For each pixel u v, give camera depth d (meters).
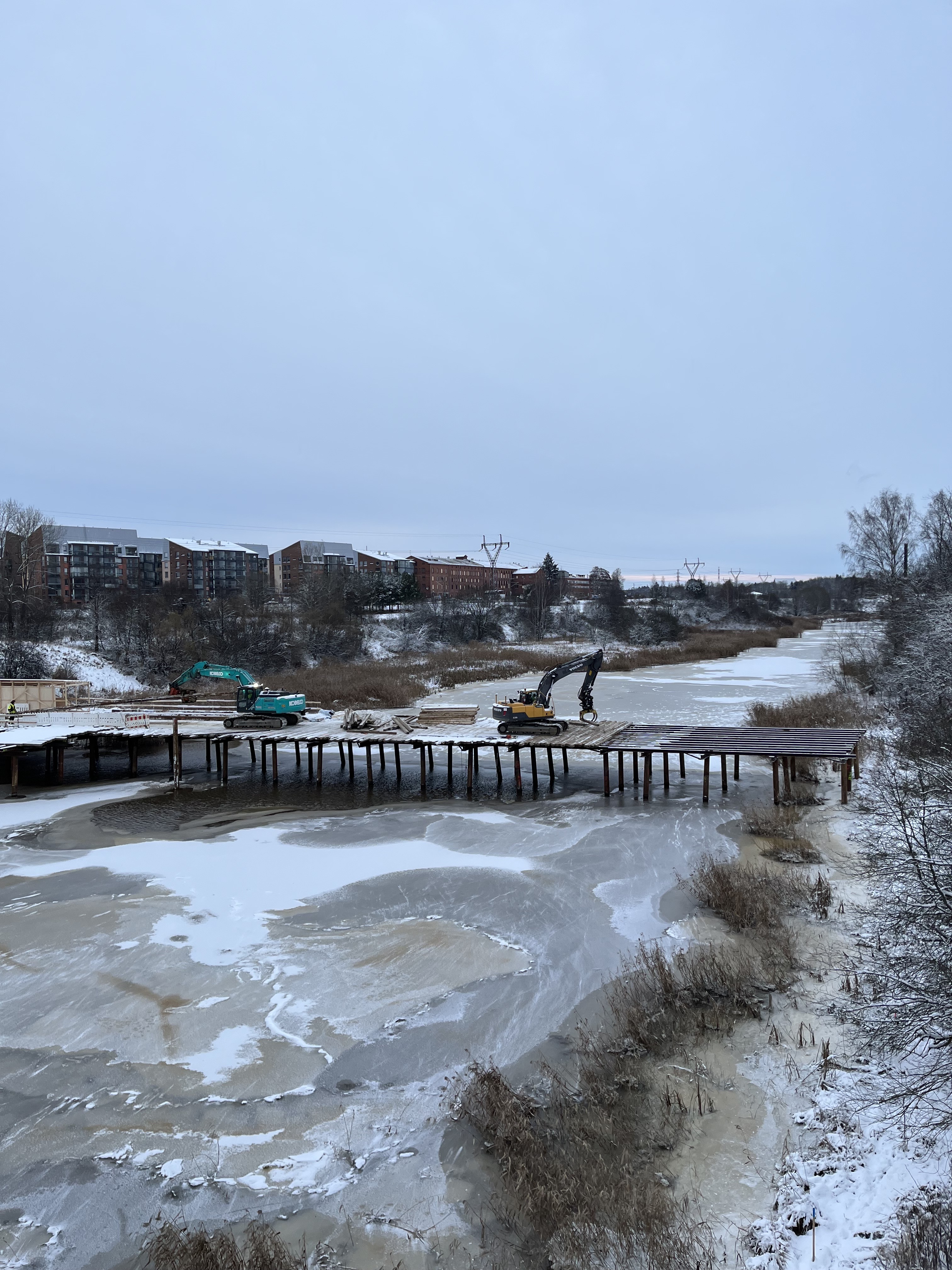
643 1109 10.51
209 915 17.92
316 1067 12.02
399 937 16.55
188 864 21.45
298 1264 8.34
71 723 35.41
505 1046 12.42
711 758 33.53
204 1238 8.54
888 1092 9.87
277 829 24.89
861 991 12.34
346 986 14.51
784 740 27.84
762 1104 10.48
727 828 23.61
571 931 16.62
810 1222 7.97
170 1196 9.51
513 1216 8.89
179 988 14.49
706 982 13.59
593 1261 8.01
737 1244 8.08
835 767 29.88
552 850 22.09
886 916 11.82
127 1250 8.73
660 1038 12.09
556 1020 13.14
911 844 11.77
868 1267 7.02
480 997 13.98
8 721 35.56
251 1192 9.52
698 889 18.17
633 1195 8.76
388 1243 8.62
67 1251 8.74
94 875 20.59
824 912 16.14
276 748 31.02
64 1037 12.97
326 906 18.39
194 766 35.62
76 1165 10.07
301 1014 13.55
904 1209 7.74
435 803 28.05
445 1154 10.02
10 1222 9.17
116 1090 11.55
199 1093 11.44
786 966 14.08
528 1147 9.77
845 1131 9.43
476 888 19.31
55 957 15.84
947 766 14.60
